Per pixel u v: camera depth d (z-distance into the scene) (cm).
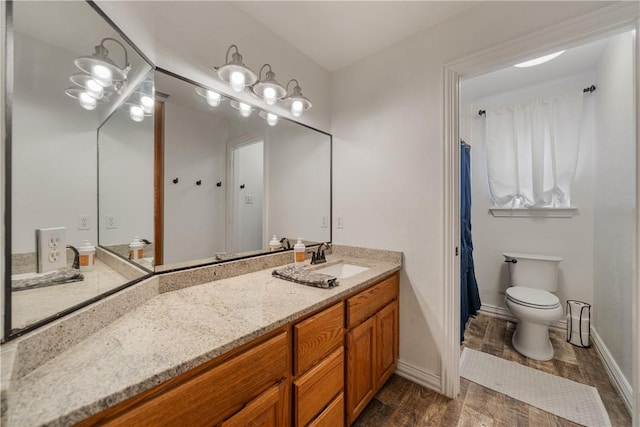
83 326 75
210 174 145
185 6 127
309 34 173
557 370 185
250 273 156
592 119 225
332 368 118
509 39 139
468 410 150
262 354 87
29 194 67
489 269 277
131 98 106
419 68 172
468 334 238
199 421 70
